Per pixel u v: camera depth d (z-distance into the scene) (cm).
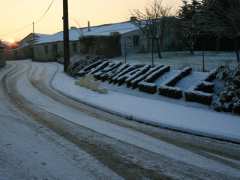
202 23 2272
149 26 3547
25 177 633
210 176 664
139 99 1672
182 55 3275
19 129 1019
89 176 642
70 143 872
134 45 4072
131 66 2236
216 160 776
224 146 922
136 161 739
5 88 2061
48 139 908
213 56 2919
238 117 1280
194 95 1552
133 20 3875
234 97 1389
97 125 1111
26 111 1331
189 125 1130
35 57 5888
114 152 802
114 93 1888
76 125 1098
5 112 1296
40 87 2123
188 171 688
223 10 1777
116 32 4025
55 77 2691
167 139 968
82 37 4075
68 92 1889
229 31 1917
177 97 1642
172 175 661
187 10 3250
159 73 1950
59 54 4750
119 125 1134
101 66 2558
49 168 682
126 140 923
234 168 721
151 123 1186
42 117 1217
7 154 769
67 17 2998
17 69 3559
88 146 848
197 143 940
